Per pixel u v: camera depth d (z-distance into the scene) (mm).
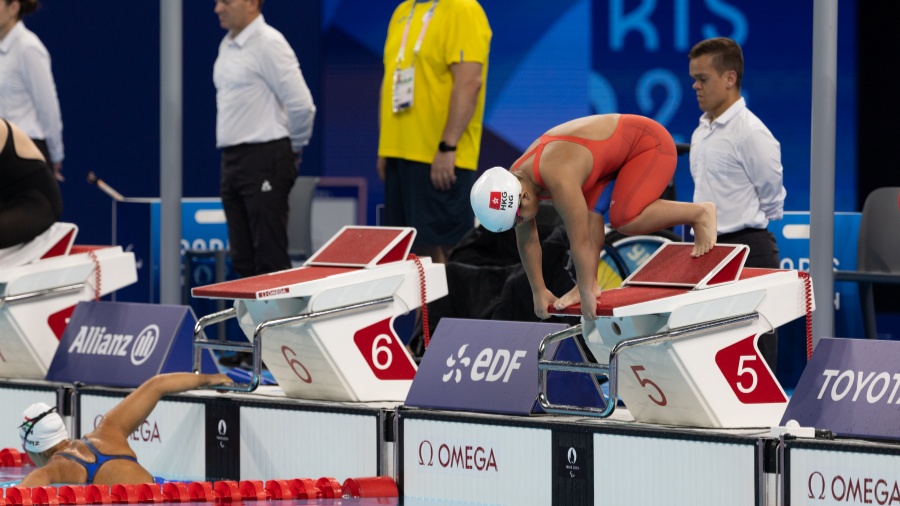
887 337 36062
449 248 28109
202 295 21406
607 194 35156
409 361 22391
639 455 18234
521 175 18484
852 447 16469
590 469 18703
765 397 18906
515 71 41094
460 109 26828
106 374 24125
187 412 22891
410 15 28016
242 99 28672
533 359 20031
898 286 36062
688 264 19141
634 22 40312
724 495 17453
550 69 40906
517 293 25141
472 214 28016
